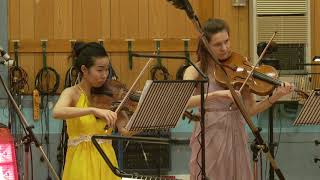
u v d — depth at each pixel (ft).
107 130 20.57
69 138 20.79
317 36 38.99
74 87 21.21
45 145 37.27
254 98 24.32
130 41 39.11
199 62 22.45
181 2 20.13
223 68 21.20
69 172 20.45
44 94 37.86
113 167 16.76
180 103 17.60
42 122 37.47
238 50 39.22
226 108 22.18
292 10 37.86
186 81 17.21
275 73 24.08
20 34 38.32
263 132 38.47
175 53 39.52
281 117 38.75
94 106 21.15
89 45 21.07
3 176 20.79
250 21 38.65
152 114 17.30
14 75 37.40
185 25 39.63
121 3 39.29
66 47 38.70
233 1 39.14
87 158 20.29
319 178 39.24
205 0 39.60
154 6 39.47
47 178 36.83
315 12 38.99
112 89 21.62
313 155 39.19
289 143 38.93
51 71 38.29
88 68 20.76
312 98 20.51
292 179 39.04
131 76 39.11
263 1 37.68
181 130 37.63
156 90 16.81
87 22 38.99
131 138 16.70
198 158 22.34
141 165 36.52
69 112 19.84
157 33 39.47
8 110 36.73
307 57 37.73
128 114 20.93
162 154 37.09
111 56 39.09
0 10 37.76
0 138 21.45
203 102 18.17
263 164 36.96
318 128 39.14
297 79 36.78
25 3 38.37
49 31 38.65
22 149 32.01
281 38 37.70
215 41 22.15
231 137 22.22
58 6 38.73
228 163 22.22
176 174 37.52
